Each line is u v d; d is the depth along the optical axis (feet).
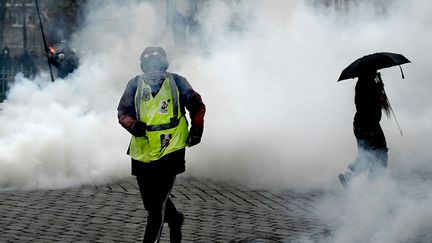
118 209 26.76
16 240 22.06
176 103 19.19
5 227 23.70
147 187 19.15
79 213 26.00
